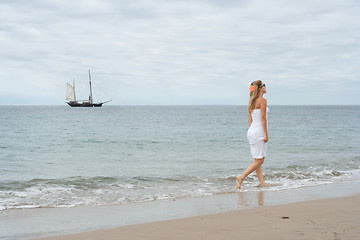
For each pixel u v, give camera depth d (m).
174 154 11.81
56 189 6.21
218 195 5.62
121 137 19.06
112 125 32.94
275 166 9.12
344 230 3.31
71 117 58.06
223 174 8.00
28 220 4.10
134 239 3.19
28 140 17.39
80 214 4.39
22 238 3.33
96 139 17.86
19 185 6.55
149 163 9.84
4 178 7.49
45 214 4.40
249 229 3.42
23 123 37.03
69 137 19.19
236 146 14.34
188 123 36.78
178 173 8.18
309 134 20.36
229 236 3.19
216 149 13.28
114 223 3.92
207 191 6.00
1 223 3.96
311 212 4.18
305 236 3.12
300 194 5.57
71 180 7.07
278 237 3.11
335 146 14.02
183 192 5.92
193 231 3.41
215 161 10.17
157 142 16.16
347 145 14.41
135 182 6.91
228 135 20.28
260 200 5.12
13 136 19.89
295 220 3.77
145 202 5.14
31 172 8.39
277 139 17.16
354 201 4.89
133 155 11.61
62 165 9.52
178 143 15.63
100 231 3.48
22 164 9.71
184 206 4.81
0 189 6.18
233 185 6.61
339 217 3.90
